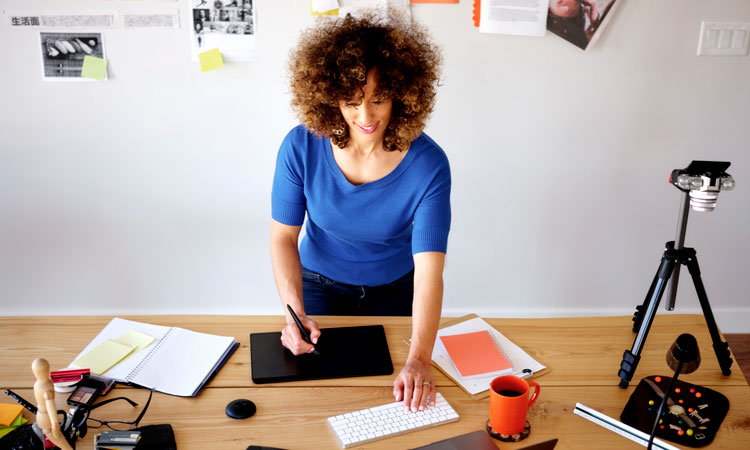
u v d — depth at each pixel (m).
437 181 1.52
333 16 2.38
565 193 2.64
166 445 1.17
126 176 2.57
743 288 2.79
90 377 1.35
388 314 1.81
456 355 1.45
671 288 1.40
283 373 1.38
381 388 1.35
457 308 2.82
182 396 1.32
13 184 2.55
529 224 2.69
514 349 1.49
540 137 2.56
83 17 2.34
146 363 1.41
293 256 1.62
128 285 2.73
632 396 1.33
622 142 2.57
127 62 2.41
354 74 1.27
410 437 1.21
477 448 1.17
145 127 2.50
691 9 2.40
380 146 1.49
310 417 1.26
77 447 1.17
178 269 2.72
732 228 2.70
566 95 2.50
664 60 2.46
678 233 1.39
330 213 1.59
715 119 2.54
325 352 1.46
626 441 1.21
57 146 2.51
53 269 2.69
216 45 2.39
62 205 2.60
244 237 2.68
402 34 1.36
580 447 1.19
